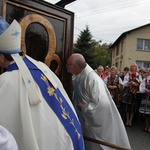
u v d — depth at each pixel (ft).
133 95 19.04
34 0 5.74
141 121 20.89
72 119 4.64
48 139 4.07
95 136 7.66
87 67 7.98
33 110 4.06
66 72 7.02
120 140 7.96
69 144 4.31
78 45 85.10
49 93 4.38
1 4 4.96
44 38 6.18
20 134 3.96
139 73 20.88
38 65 4.66
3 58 4.30
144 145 15.24
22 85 4.11
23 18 5.55
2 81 4.04
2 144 2.75
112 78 19.75
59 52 6.71
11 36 4.20
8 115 3.89
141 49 78.59
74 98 8.16
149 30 77.66
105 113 7.58
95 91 7.52
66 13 6.70
